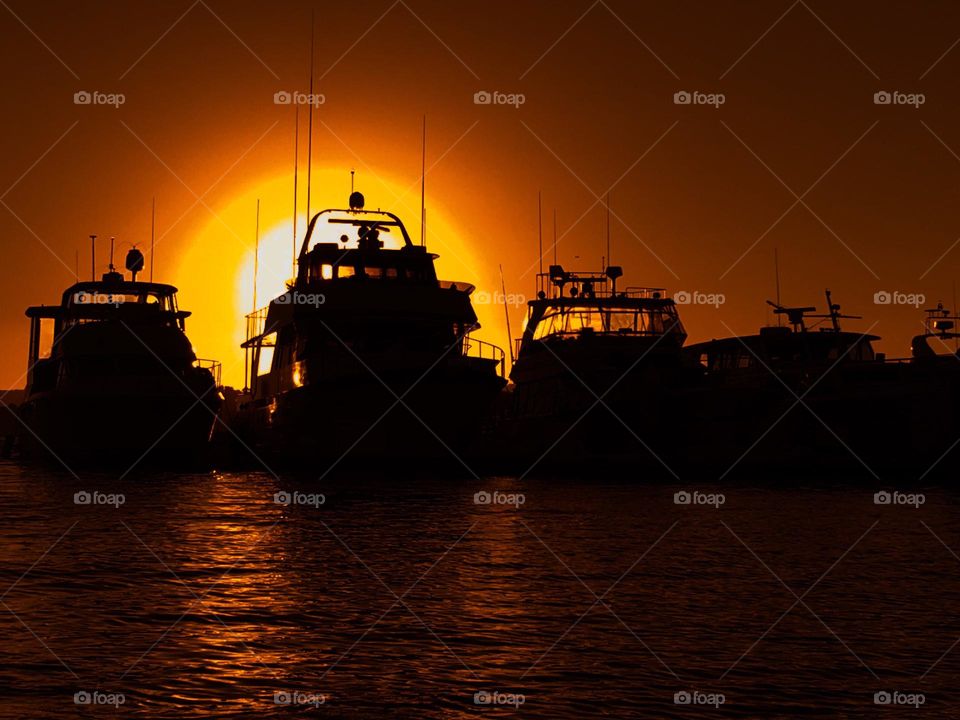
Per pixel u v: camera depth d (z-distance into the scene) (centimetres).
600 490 3797
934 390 4319
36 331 5712
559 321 5109
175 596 1659
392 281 4769
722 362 5253
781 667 1262
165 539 2323
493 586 1767
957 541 2344
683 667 1262
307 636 1405
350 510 2994
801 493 3638
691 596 1684
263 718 1086
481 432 5238
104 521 2658
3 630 1423
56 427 4672
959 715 1098
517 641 1383
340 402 4562
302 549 2184
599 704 1127
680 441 4897
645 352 4962
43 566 1928
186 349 4869
